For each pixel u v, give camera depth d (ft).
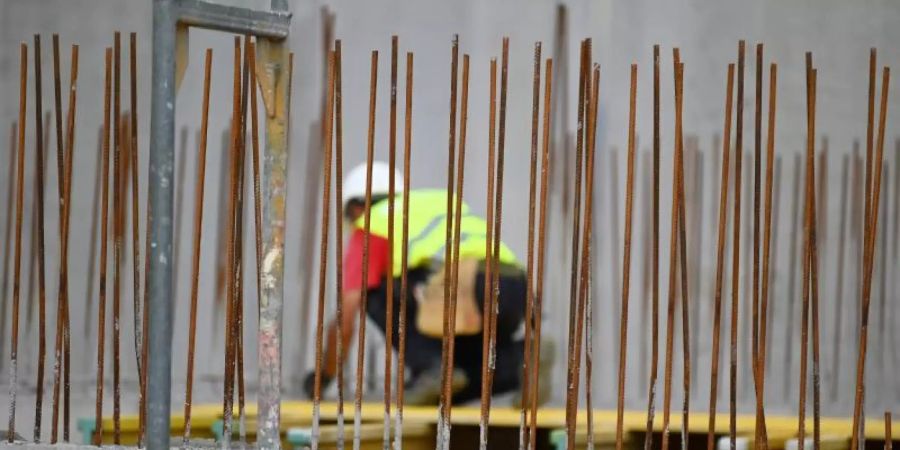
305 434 52.90
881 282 94.63
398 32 118.93
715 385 35.06
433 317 75.56
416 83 118.32
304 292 101.04
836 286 103.60
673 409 104.22
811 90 34.14
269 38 31.68
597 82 34.45
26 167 124.47
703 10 110.73
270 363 32.12
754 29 109.40
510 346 77.10
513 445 61.93
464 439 61.98
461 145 35.19
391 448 57.06
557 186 107.24
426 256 75.41
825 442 52.80
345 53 120.57
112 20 127.44
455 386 77.36
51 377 116.26
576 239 35.17
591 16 113.39
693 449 58.70
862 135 106.01
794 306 104.12
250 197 113.50
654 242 35.65
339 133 34.76
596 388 106.93
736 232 34.81
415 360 77.56
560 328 104.37
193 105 122.62
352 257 78.69
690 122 110.11
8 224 73.56
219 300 112.98
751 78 109.19
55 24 128.77
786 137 107.24
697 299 100.99
